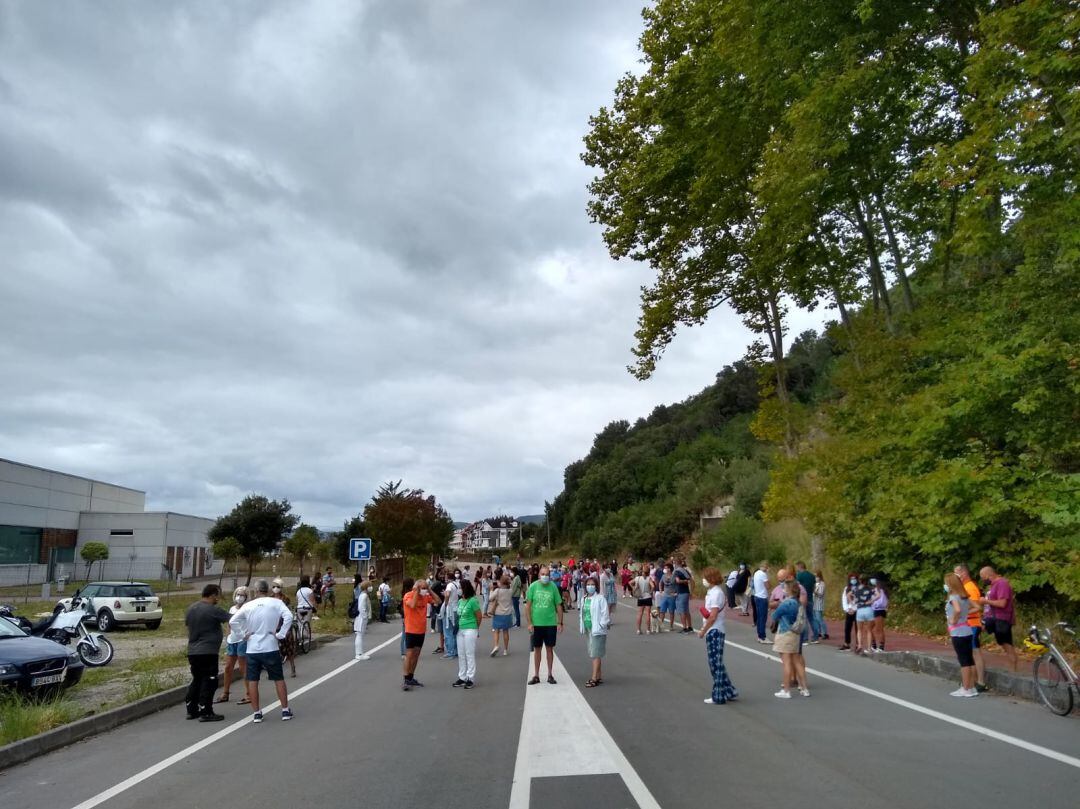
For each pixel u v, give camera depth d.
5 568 51.09
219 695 12.14
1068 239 12.08
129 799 6.63
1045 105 11.78
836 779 6.52
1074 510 13.48
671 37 22.84
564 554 104.44
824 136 16.22
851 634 17.25
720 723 8.94
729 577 27.42
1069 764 6.97
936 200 19.34
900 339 19.55
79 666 11.99
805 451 21.28
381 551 41.97
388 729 9.14
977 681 10.91
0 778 7.54
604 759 7.32
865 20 14.59
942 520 15.65
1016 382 14.06
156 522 63.78
